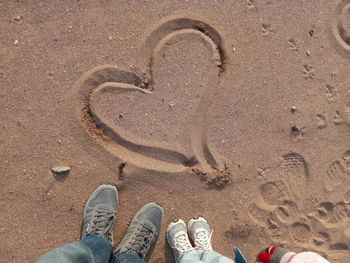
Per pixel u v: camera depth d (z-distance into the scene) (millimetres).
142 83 1183
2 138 1118
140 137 1172
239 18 1232
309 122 1258
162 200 1184
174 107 1188
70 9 1151
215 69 1212
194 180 1194
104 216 1134
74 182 1147
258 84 1231
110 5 1172
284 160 1245
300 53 1262
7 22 1124
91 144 1152
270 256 1131
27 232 1128
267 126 1233
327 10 1280
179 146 1188
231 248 1214
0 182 1117
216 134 1206
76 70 1151
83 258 917
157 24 1190
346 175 1277
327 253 1264
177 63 1194
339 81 1282
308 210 1254
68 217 1146
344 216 1275
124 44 1176
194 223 1176
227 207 1208
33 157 1131
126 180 1166
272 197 1236
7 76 1123
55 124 1141
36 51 1138
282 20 1254
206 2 1217
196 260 1123
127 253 1102
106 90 1159
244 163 1219
